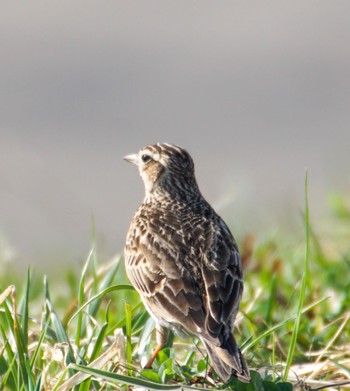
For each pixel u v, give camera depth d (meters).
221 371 10.67
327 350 13.24
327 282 16.31
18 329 11.41
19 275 19.41
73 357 11.55
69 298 16.70
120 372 11.73
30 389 11.00
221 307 11.35
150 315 12.78
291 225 20.97
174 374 11.79
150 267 12.09
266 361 12.82
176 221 12.72
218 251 12.04
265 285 15.64
